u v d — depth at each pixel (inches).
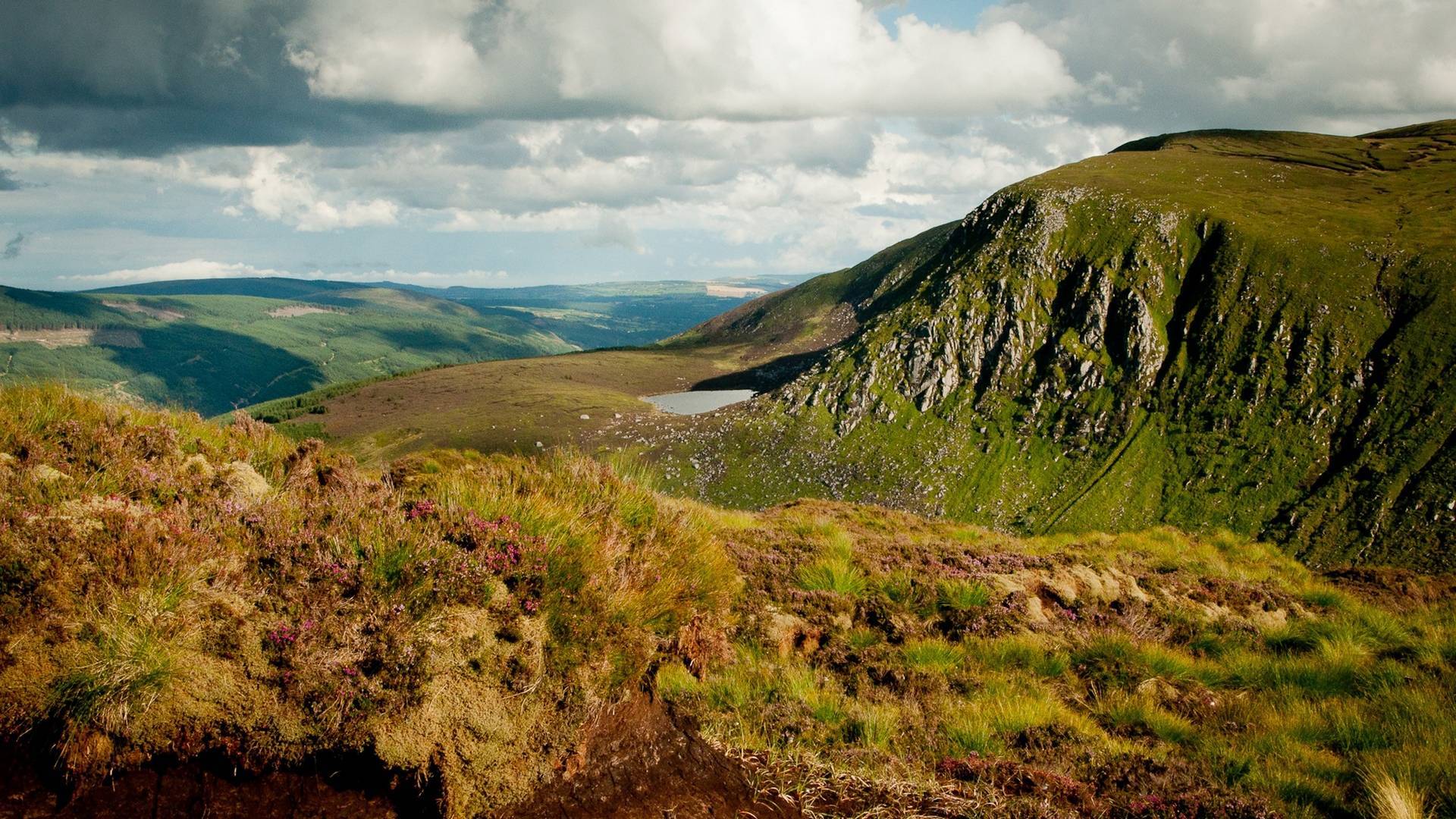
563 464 436.1
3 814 205.2
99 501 278.8
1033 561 624.4
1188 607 580.4
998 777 308.7
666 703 326.0
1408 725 369.1
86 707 216.4
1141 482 7421.3
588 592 303.0
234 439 411.2
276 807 231.0
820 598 482.3
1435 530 5762.8
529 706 264.8
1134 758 332.5
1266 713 402.6
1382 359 6914.4
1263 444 7052.2
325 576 268.2
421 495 355.6
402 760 238.2
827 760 309.1
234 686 233.5
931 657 437.4
